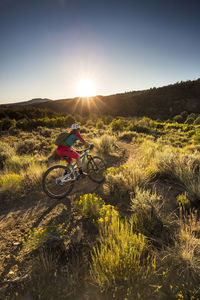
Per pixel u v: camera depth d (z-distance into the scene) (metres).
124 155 7.97
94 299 1.80
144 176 4.55
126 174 4.66
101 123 23.02
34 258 2.33
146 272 1.93
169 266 2.14
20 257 2.38
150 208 2.96
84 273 2.10
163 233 2.70
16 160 6.58
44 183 4.03
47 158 7.69
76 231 2.83
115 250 2.09
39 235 2.47
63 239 2.54
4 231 2.98
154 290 1.84
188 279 1.98
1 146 9.00
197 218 3.05
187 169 4.75
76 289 1.91
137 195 3.53
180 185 4.33
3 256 2.42
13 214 3.51
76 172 4.39
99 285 1.88
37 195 4.31
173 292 1.82
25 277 2.06
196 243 2.35
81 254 2.37
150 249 2.38
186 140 13.38
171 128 20.45
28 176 5.29
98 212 3.13
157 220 2.92
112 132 16.55
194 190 3.67
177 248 2.30
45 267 2.10
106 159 7.43
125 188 4.02
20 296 1.86
